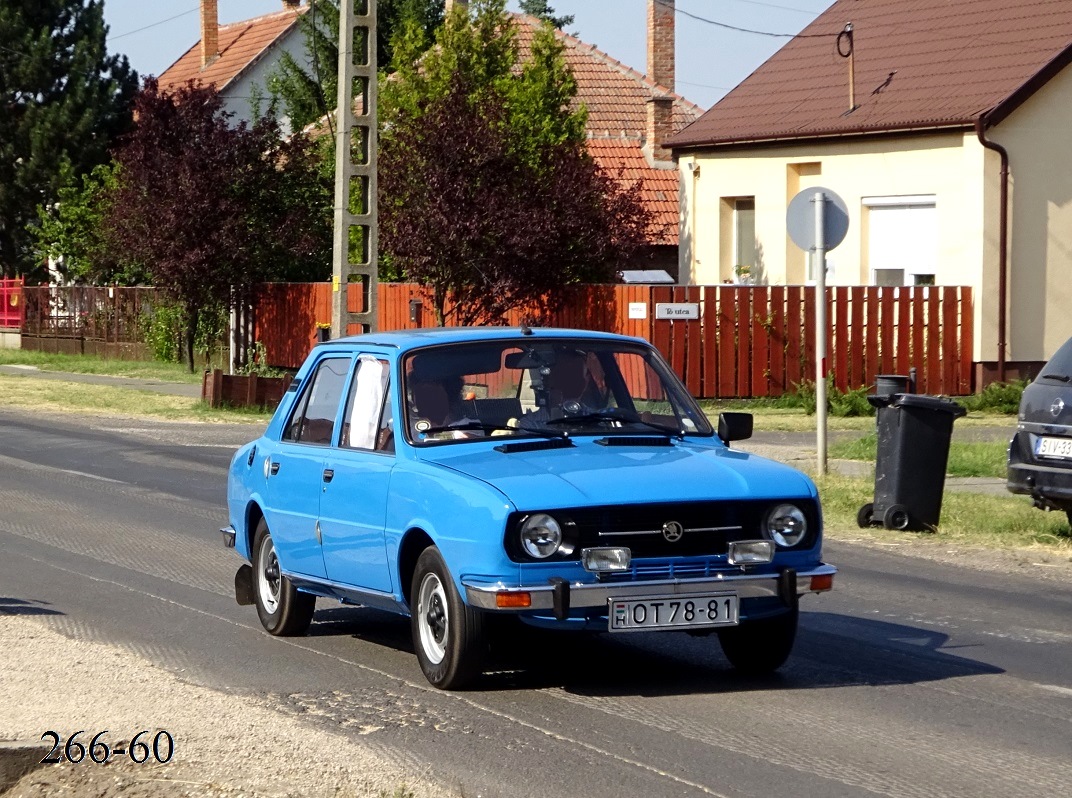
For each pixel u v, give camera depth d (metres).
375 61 25.27
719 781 6.52
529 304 30.89
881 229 33.28
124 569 12.65
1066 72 32.09
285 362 38.00
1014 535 14.73
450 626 7.95
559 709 7.84
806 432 25.64
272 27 65.12
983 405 30.11
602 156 46.56
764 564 7.93
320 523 9.23
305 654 9.37
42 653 8.91
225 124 39.06
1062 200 32.22
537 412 8.81
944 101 32.19
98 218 47.41
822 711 7.82
